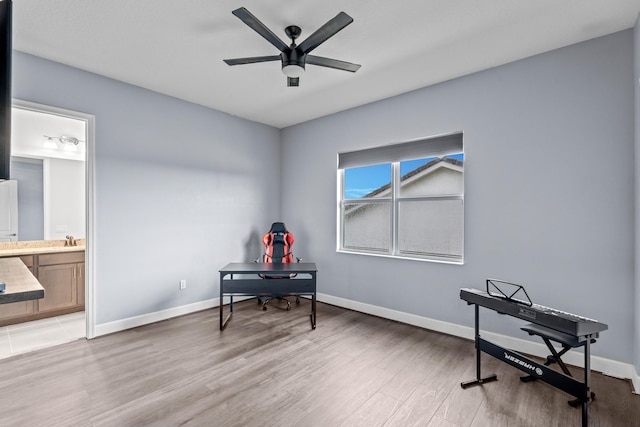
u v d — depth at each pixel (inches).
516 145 107.7
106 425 69.6
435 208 134.3
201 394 81.6
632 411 75.3
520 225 107.0
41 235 155.8
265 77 122.6
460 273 120.6
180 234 145.1
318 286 171.5
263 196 182.5
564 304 98.7
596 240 93.7
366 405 77.4
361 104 151.7
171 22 87.3
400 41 96.7
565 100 98.7
